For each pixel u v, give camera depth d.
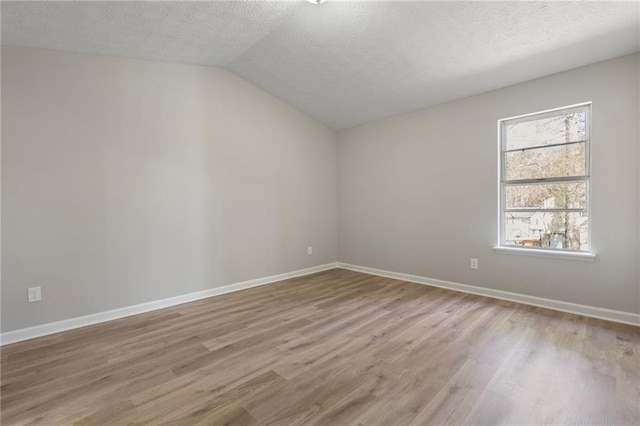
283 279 4.42
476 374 1.93
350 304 3.31
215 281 3.70
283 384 1.86
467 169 3.66
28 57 2.54
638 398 1.67
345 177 5.07
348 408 1.63
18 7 2.06
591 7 2.18
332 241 5.14
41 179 2.60
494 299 3.40
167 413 1.61
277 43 3.09
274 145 4.30
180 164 3.40
